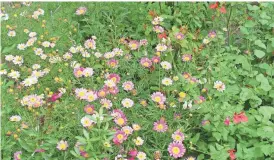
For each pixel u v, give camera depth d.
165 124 1.43
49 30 1.85
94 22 1.82
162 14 1.81
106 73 1.67
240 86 1.61
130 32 1.85
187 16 1.84
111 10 1.88
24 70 1.69
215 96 1.53
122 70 1.68
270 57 1.77
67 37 1.81
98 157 1.31
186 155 1.45
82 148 1.30
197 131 1.50
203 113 1.46
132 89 1.58
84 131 1.28
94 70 1.69
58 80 1.60
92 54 1.73
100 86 1.60
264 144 1.38
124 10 1.87
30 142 1.41
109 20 1.83
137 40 1.81
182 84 1.53
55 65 1.70
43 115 1.51
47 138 1.41
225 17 1.85
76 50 1.74
